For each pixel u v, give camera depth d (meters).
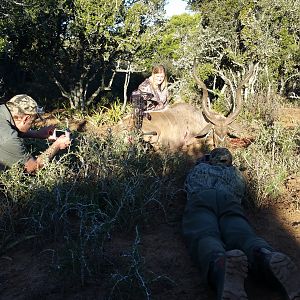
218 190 4.45
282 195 5.44
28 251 4.12
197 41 14.27
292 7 14.13
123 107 12.05
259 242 3.60
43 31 13.12
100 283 3.57
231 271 3.03
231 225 4.05
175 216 4.92
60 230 4.30
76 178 4.86
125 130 6.45
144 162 5.60
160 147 6.69
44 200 4.34
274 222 4.77
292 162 6.41
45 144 6.20
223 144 7.15
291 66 14.77
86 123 11.41
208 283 3.41
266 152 6.84
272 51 13.93
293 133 7.46
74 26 12.82
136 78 18.16
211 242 3.56
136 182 4.80
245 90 13.22
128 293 3.35
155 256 4.06
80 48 13.84
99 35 13.22
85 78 14.97
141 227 4.61
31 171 4.84
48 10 12.48
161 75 7.34
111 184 4.89
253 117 11.22
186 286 3.56
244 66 13.83
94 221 4.21
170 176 5.78
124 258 3.86
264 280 3.49
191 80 13.67
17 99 4.80
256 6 14.45
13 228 4.25
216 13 14.53
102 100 15.17
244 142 8.02
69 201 4.46
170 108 7.59
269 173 5.50
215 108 12.74
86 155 5.35
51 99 15.95
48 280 3.64
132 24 13.34
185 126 7.47
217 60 14.30
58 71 14.45
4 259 4.00
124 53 13.90
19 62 14.41
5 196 4.63
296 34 15.15
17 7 11.84
